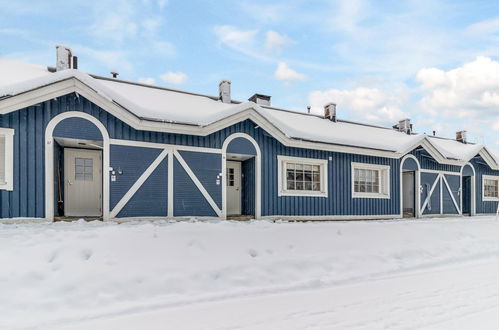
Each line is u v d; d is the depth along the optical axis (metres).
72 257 5.45
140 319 3.98
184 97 12.29
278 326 3.71
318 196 12.70
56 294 4.57
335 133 13.70
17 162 8.30
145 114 9.27
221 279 5.52
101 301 4.52
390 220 13.27
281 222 10.62
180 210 10.10
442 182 16.45
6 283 4.63
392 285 5.52
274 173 11.87
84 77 8.77
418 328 3.66
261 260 6.29
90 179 10.70
